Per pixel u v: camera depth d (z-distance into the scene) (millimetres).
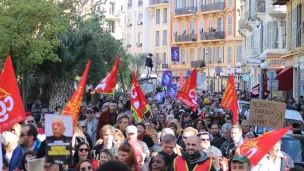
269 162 12695
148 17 100375
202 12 88812
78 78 40844
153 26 99625
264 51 51219
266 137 11961
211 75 87688
